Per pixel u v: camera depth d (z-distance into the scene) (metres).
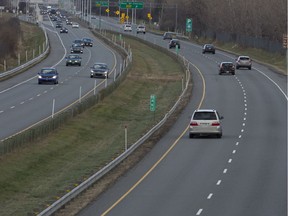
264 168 58.75
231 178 54.56
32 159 61.59
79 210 43.56
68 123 82.06
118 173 57.12
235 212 42.69
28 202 47.03
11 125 79.25
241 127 84.38
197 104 104.62
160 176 55.81
